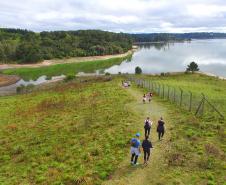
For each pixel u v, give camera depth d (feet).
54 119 123.85
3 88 328.90
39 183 65.92
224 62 601.62
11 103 182.60
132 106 132.77
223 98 144.77
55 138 96.94
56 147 87.40
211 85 235.20
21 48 621.31
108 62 636.07
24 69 514.27
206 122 94.89
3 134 110.83
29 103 174.29
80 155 77.71
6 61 586.86
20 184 66.08
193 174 61.52
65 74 454.81
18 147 91.45
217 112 105.29
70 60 648.38
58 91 213.87
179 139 82.07
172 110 119.65
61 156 79.87
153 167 67.15
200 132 85.87
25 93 248.93
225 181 57.88
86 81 270.05
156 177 62.28
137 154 67.72
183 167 64.95
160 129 83.51
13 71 485.15
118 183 61.16
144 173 64.69
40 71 492.95
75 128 104.32
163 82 240.12
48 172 70.13
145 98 139.44
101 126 102.99
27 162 80.02
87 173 66.08
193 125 93.76
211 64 564.30
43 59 612.70
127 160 71.72
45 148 88.33
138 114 116.57
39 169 73.67
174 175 61.82
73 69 520.42
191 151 72.54
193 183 58.08
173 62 623.36
